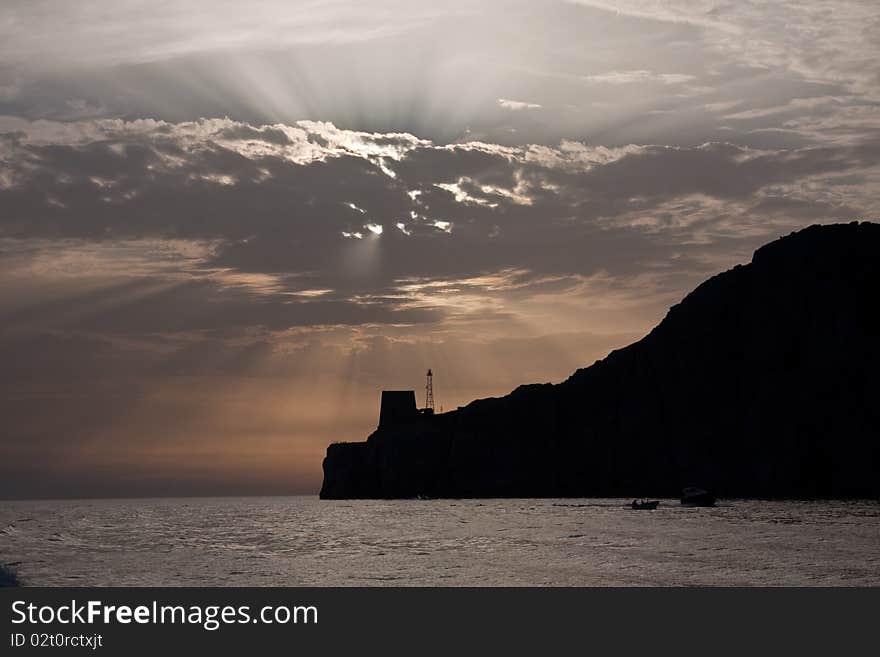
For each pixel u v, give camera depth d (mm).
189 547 120500
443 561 102438
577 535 137750
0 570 92438
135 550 115000
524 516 196125
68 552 111750
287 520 192875
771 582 83125
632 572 90750
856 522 162500
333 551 115562
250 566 98062
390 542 129375
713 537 130000
